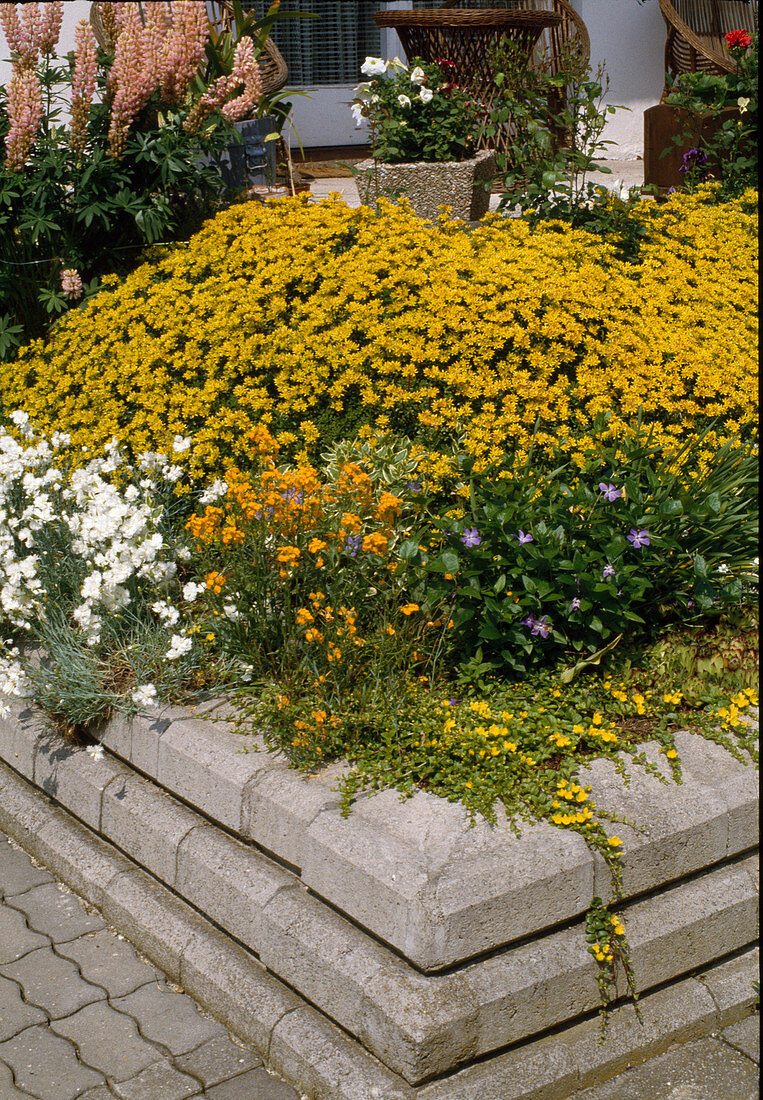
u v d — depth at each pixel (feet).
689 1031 8.73
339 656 10.56
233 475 12.75
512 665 10.89
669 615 12.16
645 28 34.96
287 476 12.03
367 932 8.42
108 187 18.19
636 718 10.30
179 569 13.64
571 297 15.48
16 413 14.60
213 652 11.87
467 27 24.39
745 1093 8.19
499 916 7.96
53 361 16.79
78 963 9.73
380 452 13.39
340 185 27.30
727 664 11.21
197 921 9.73
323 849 8.55
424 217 22.86
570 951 8.31
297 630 11.32
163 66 18.02
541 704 10.39
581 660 10.95
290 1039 8.31
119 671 11.62
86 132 17.85
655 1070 8.42
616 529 11.37
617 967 8.49
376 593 11.64
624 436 14.25
